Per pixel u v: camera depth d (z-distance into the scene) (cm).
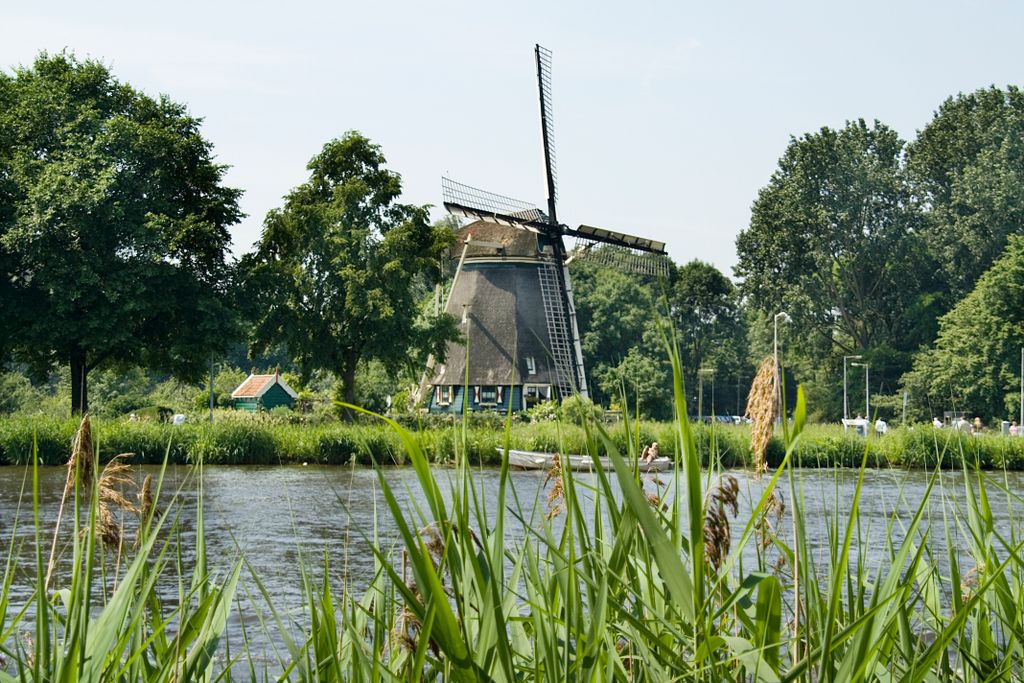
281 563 1780
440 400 7519
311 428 4844
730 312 12075
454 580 294
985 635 432
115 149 5672
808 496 1407
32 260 5300
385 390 7456
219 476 3919
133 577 346
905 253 10600
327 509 2738
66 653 328
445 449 2259
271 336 6719
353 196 6688
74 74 6003
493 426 4750
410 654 359
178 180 5969
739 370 11544
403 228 6731
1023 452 3219
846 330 11112
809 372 10725
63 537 1934
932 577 452
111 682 344
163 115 6175
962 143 10956
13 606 1045
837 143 11069
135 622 357
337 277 6662
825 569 534
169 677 355
